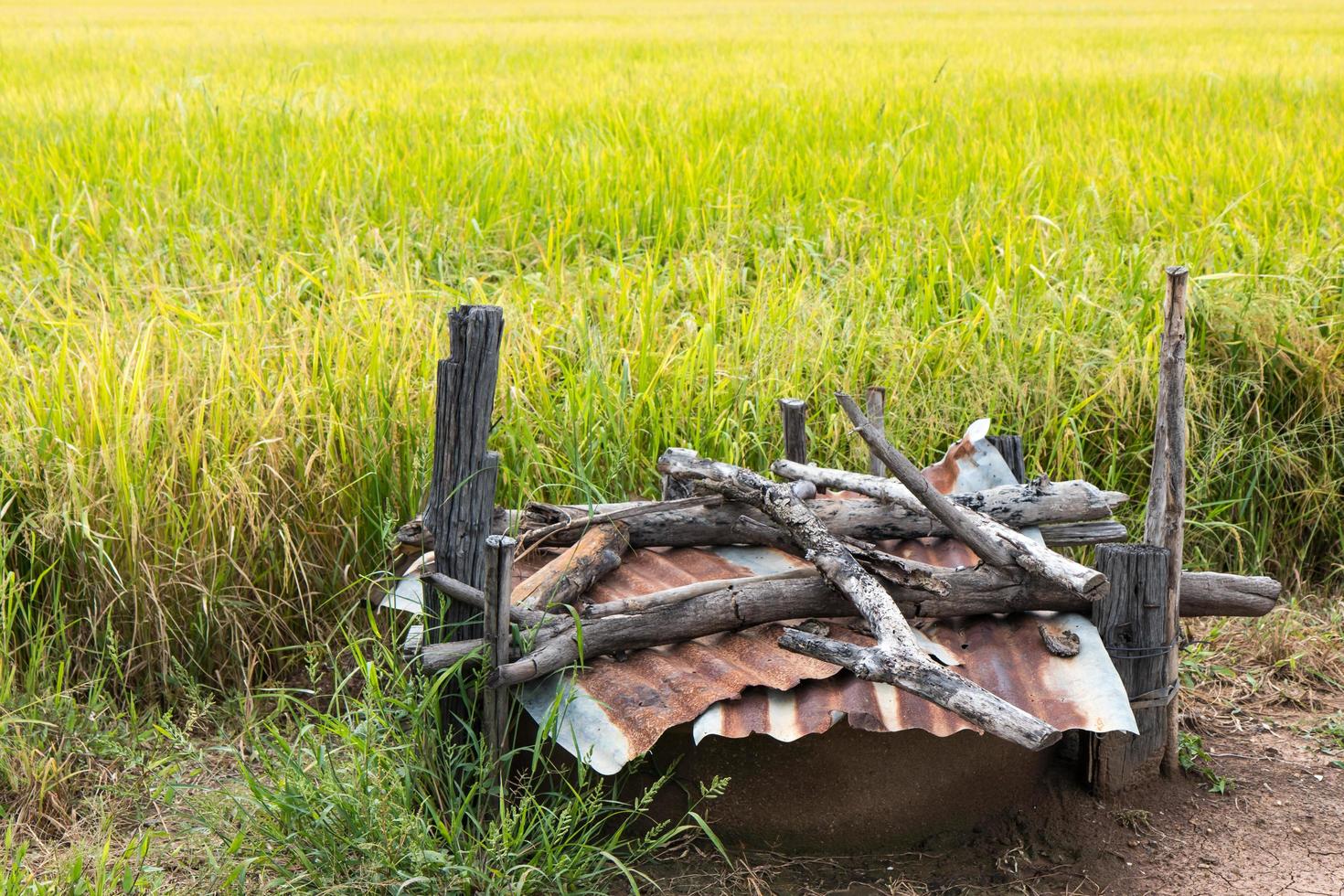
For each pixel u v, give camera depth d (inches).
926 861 145.8
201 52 783.1
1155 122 433.1
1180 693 185.9
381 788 142.3
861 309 245.4
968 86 538.6
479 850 136.9
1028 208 323.0
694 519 162.1
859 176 350.9
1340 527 228.1
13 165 363.6
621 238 313.4
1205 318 238.8
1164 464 149.1
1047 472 224.4
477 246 298.5
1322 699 185.8
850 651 127.2
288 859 141.9
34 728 164.1
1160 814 154.0
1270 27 1015.0
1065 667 139.7
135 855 146.7
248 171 357.1
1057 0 1836.9
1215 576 156.3
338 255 268.8
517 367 219.8
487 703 137.7
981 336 240.8
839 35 952.9
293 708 183.3
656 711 134.3
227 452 193.0
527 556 162.4
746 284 274.8
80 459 185.5
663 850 146.3
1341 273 255.0
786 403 177.0
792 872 143.5
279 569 194.5
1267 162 357.4
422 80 597.3
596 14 1513.3
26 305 244.7
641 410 219.3
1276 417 239.0
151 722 175.9
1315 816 154.6
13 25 1237.1
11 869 136.4
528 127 418.6
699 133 406.6
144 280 265.9
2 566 178.9
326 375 207.5
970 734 147.4
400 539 154.2
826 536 145.4
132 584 181.6
